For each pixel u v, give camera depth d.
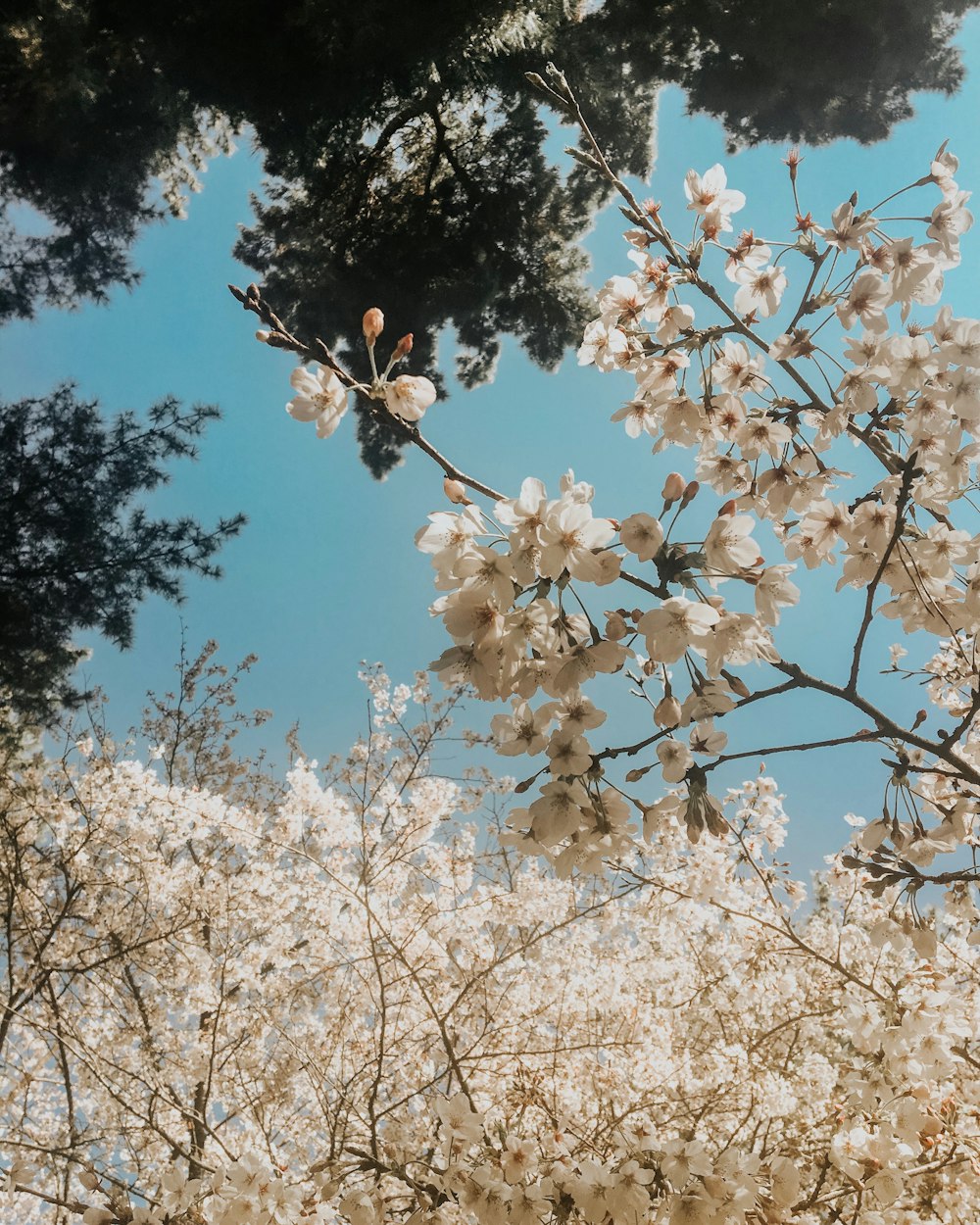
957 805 2.40
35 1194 3.22
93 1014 5.71
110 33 9.95
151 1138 5.17
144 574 10.78
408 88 10.03
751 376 2.46
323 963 5.50
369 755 6.46
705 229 2.48
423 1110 4.28
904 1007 2.78
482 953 5.01
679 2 10.21
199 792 6.30
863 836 2.45
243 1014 5.42
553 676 1.73
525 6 9.39
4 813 6.06
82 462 10.87
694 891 4.31
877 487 2.34
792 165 2.30
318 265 11.01
